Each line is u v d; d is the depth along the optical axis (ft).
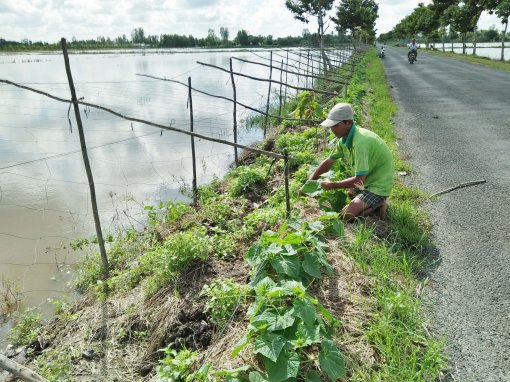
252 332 10.57
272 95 67.92
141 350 13.46
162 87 73.61
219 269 15.75
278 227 17.06
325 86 60.18
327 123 15.81
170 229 21.33
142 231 22.57
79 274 19.15
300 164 26.81
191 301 14.26
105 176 31.63
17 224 23.90
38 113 51.65
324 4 86.99
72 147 38.37
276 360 9.42
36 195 27.91
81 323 14.97
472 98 48.49
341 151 17.81
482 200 19.97
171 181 30.91
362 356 10.62
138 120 17.07
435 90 56.29
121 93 64.90
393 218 17.33
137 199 27.61
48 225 23.94
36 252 21.17
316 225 14.52
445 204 19.67
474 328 11.76
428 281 13.89
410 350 10.82
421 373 9.93
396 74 80.69
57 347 14.06
